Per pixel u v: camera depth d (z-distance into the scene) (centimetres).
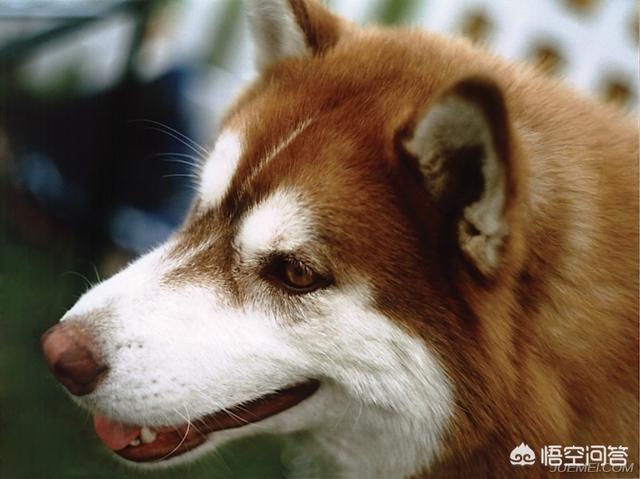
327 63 76
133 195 113
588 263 71
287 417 74
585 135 74
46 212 113
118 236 112
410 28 80
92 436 95
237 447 95
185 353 71
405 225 70
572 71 102
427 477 74
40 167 115
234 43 118
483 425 72
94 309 72
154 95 115
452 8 105
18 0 102
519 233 69
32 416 96
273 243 71
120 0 103
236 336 71
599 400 72
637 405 73
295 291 71
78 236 107
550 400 72
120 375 71
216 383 71
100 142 107
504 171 67
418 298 70
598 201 72
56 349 71
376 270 70
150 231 111
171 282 72
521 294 71
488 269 69
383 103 72
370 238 70
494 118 66
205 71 120
